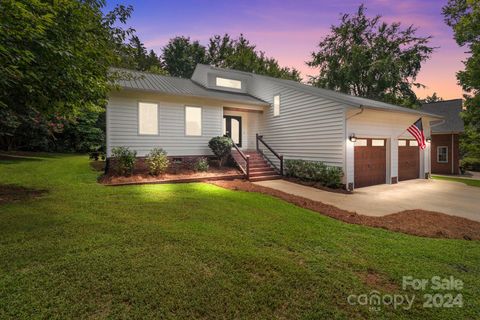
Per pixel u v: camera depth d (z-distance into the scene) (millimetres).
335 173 9570
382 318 2367
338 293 2730
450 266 3461
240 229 4641
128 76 8898
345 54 25578
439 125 18875
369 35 25234
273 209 6164
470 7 12633
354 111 9477
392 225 5266
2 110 7270
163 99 11203
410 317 2398
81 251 3455
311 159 11203
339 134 9828
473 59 12461
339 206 6980
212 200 6828
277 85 13297
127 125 10391
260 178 11133
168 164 10555
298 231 4625
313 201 7391
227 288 2715
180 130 11664
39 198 6332
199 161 11453
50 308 2318
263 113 14391
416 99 23641
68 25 5227
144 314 2293
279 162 12797
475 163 20328
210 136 12484
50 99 5844
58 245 3602
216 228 4605
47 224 4453
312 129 11117
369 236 4516
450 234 4801
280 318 2316
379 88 24594
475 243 4340
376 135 10797
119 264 3117
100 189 7598
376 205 7195
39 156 16719
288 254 3664
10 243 3648
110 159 10000
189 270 3045
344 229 4879
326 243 4105
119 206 5863
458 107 19406
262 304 2490
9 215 4887
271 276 3000
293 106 12211
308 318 2328
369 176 10688
